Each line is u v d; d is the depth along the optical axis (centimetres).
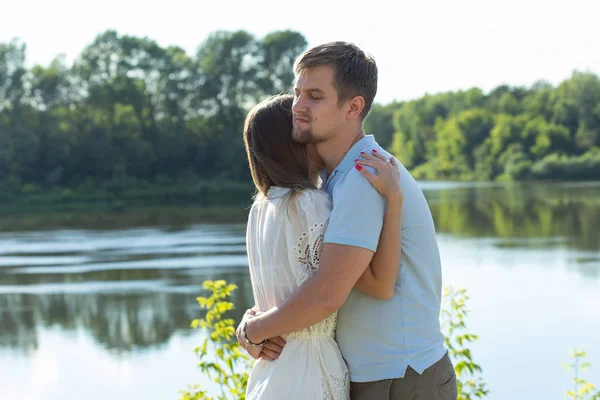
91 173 5719
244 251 2478
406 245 250
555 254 2161
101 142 5681
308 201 247
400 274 249
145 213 4222
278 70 6366
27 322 1596
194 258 2359
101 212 4366
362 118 259
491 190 5703
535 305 1423
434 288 255
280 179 253
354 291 252
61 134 5578
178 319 1555
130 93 6006
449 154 8575
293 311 240
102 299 1795
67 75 6084
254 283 263
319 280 238
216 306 479
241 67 6341
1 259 2491
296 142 257
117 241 2916
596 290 1577
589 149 7631
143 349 1323
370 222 240
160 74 6269
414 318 248
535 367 988
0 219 4103
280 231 250
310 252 246
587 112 7762
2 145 5384
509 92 9238
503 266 1942
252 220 264
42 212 4506
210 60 6291
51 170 5578
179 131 6088
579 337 1154
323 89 250
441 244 2456
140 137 5975
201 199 5241
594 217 3262
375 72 258
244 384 469
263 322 245
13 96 5747
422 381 247
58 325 1558
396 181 244
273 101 265
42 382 1140
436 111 9612
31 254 2603
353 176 245
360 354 250
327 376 248
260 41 6359
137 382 1106
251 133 260
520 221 3183
